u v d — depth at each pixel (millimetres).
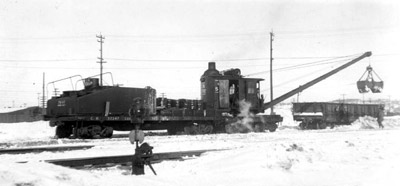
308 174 9547
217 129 29828
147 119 25500
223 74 31656
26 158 12383
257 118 30875
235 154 11133
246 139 21078
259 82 32281
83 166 10031
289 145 11508
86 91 24234
